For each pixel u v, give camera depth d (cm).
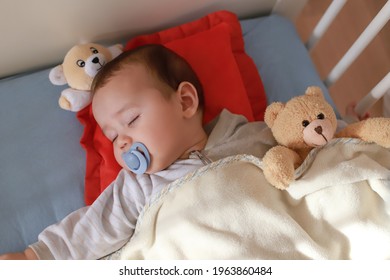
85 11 96
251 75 106
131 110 84
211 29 105
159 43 106
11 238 89
